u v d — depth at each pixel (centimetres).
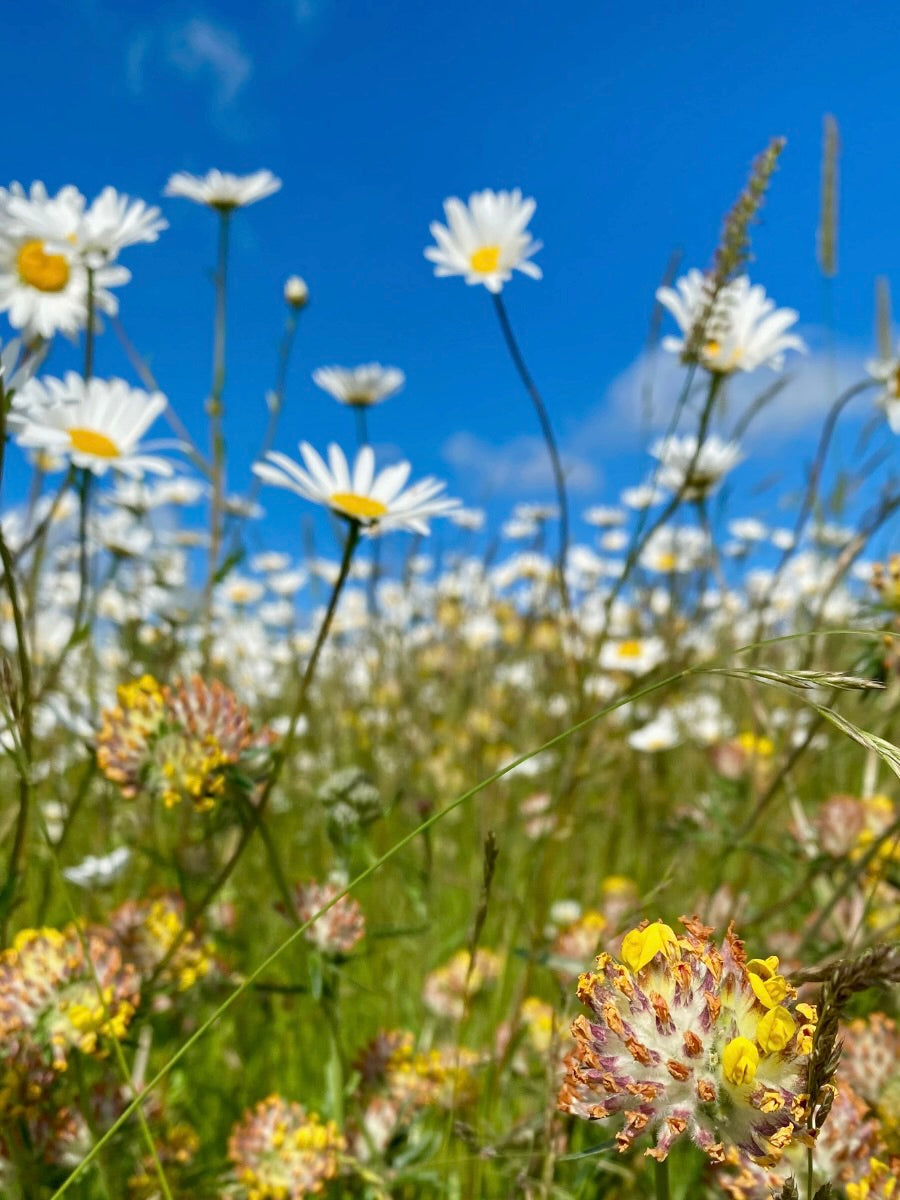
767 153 30
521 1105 30
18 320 33
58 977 22
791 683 16
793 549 41
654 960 16
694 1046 15
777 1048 15
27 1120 22
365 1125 26
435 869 41
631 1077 15
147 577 43
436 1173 26
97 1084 25
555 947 34
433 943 39
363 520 25
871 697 30
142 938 27
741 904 35
